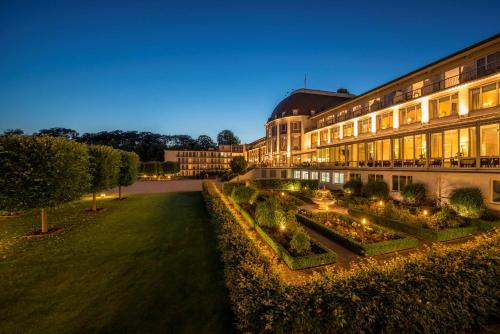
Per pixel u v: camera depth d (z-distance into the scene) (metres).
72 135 95.44
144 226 12.38
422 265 4.77
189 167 79.88
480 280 4.42
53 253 8.67
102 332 4.64
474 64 19.52
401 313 3.81
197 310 5.27
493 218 11.67
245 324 3.94
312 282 4.42
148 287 6.26
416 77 25.06
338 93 56.22
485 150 16.86
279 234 9.81
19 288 6.24
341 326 3.57
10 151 9.69
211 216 12.32
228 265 5.71
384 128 28.50
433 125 22.12
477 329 4.36
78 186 12.12
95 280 6.65
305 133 47.88
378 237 9.69
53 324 4.88
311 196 21.11
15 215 15.14
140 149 85.38
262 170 44.22
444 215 11.42
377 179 21.92
